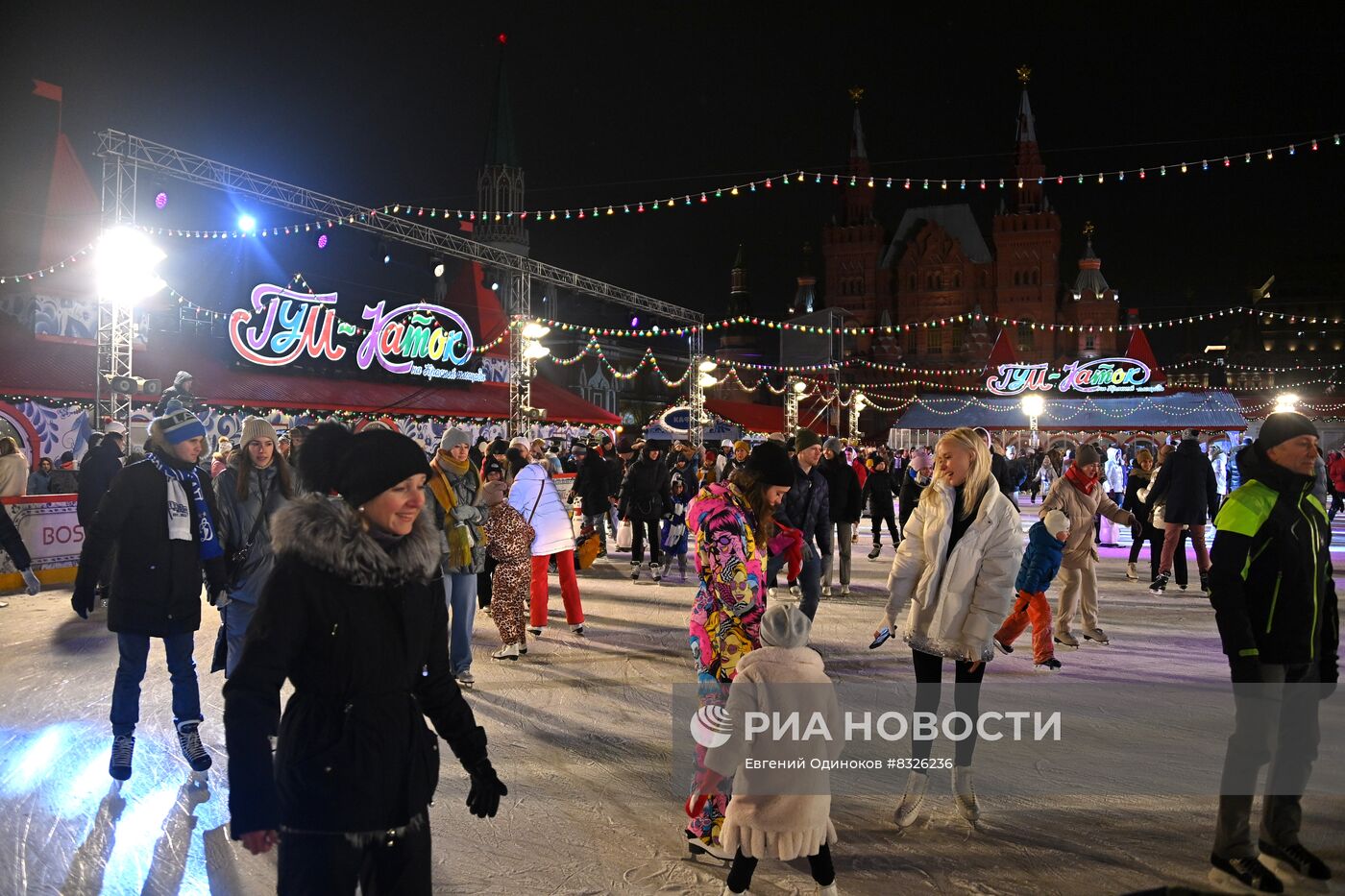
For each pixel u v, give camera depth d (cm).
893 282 12288
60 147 2530
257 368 2566
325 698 229
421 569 242
